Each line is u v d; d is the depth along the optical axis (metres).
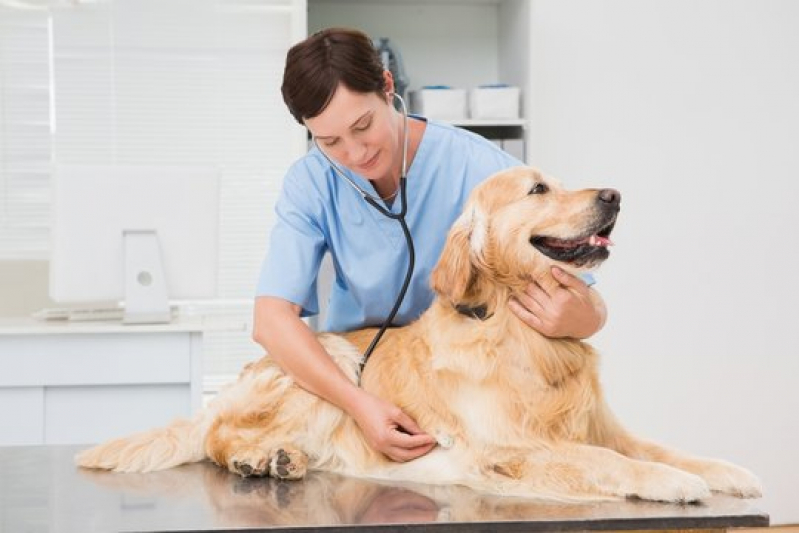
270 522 1.29
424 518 1.29
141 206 2.67
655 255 3.52
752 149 3.53
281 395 1.61
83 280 2.65
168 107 3.89
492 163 1.76
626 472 1.38
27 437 2.54
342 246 1.74
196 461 1.66
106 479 1.55
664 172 3.51
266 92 3.93
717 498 1.37
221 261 3.93
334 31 1.50
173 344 2.57
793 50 3.51
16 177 3.84
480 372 1.48
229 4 3.88
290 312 1.65
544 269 1.48
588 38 3.44
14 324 2.64
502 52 3.71
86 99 3.84
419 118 1.77
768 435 3.57
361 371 1.61
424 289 1.76
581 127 3.47
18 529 1.29
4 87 3.79
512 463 1.44
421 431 1.51
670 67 3.48
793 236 3.56
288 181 1.75
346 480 1.52
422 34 3.73
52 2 3.79
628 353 3.52
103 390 2.57
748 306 3.56
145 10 3.85
